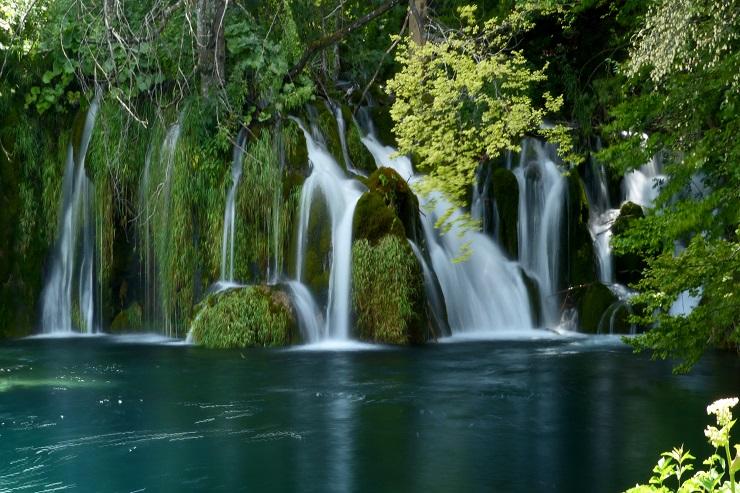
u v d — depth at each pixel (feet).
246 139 60.29
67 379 41.65
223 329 53.57
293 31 66.23
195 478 25.32
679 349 30.42
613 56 69.00
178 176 58.03
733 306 28.68
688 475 25.46
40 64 63.52
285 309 54.24
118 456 27.66
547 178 67.87
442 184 46.78
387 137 68.54
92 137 60.70
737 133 28.19
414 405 35.40
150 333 60.49
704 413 33.55
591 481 24.91
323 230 56.70
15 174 62.64
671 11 26.27
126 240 61.87
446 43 49.01
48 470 26.11
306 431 30.96
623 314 60.13
